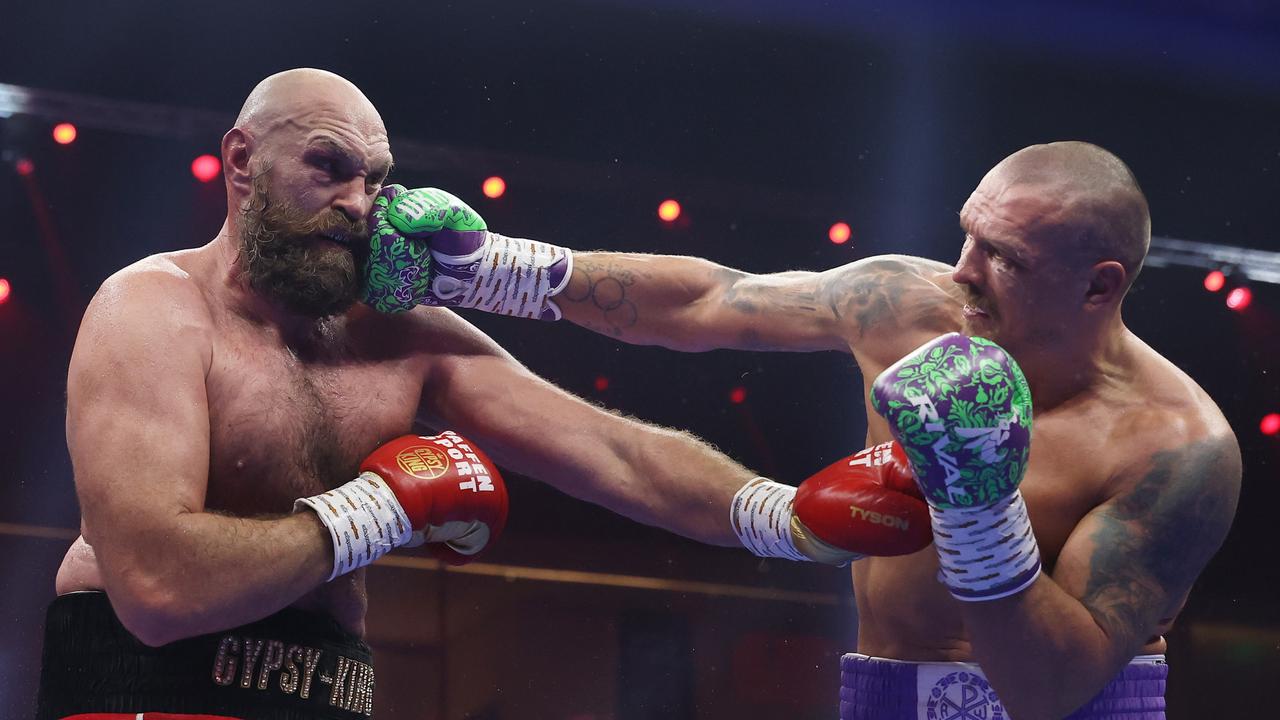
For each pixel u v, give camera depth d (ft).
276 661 7.01
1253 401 24.57
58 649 7.03
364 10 20.21
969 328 8.05
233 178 7.55
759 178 22.99
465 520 7.25
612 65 21.74
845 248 23.32
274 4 19.83
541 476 8.41
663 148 22.54
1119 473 7.76
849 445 25.21
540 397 8.42
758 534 7.90
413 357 8.15
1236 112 23.22
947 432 6.57
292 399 7.32
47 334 21.24
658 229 22.89
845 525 7.18
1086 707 7.66
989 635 7.09
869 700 8.16
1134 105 23.12
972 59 22.33
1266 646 24.32
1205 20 22.25
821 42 21.94
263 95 7.50
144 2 19.25
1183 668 24.41
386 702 20.33
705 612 22.97
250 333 7.38
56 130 20.18
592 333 24.43
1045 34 22.07
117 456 6.52
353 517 6.86
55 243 20.97
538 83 21.70
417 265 7.80
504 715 20.75
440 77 21.31
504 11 20.74
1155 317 24.35
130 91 20.16
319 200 7.34
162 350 6.84
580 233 22.70
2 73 19.57
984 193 7.83
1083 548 7.55
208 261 7.55
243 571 6.47
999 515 6.82
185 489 6.56
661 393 24.68
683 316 9.02
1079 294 7.63
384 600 20.93
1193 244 23.88
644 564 24.00
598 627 22.22
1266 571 24.75
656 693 21.79
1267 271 24.00
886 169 23.18
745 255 23.18
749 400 24.98
